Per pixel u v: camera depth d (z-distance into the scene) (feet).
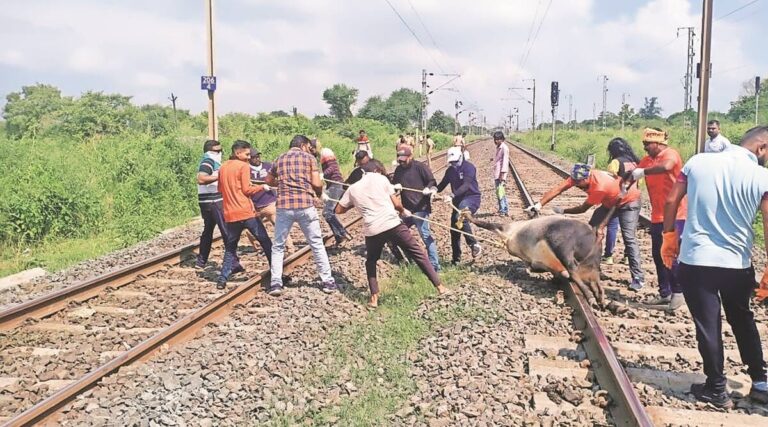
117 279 26.20
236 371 16.93
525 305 22.30
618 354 17.90
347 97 316.81
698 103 39.40
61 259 33.24
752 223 14.24
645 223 38.04
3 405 15.29
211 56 48.55
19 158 54.13
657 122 310.24
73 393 15.17
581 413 14.47
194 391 15.74
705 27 38.73
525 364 17.40
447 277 26.09
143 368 16.87
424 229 27.04
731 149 14.65
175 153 55.93
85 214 41.78
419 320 21.17
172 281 26.91
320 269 24.73
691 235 14.55
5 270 30.81
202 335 19.94
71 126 108.06
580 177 23.59
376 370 17.11
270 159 80.53
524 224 24.38
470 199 28.07
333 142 114.21
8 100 152.46
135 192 47.03
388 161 119.24
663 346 18.40
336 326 20.67
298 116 149.59
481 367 17.06
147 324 21.35
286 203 24.11
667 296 22.34
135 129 109.91
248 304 23.04
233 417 14.51
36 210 38.04
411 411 14.82
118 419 14.35
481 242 33.63
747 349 14.83
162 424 14.16
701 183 14.38
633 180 22.77
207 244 29.04
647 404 14.83
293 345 18.88
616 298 23.44
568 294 22.85
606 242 28.25
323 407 15.05
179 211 47.80
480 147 201.16
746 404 14.87
